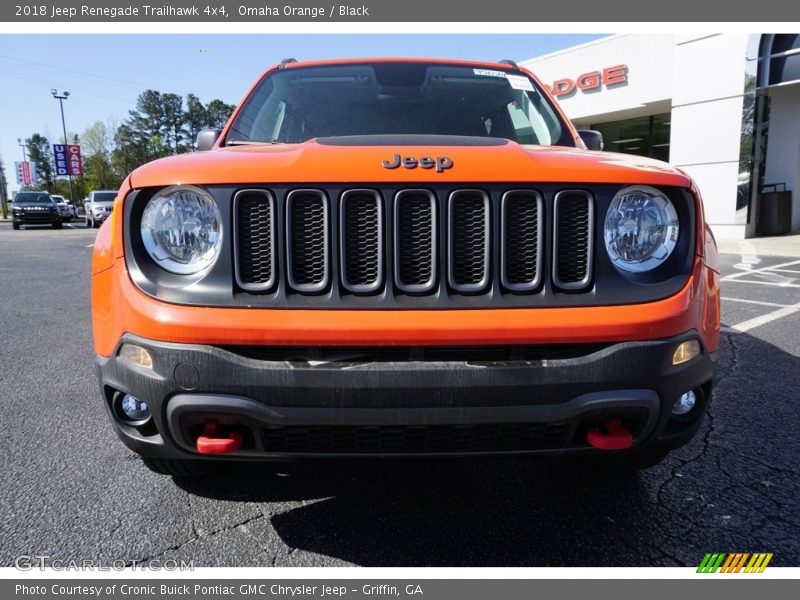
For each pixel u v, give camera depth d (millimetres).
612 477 2498
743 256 10352
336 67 3197
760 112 13094
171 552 2061
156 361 1688
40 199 27750
